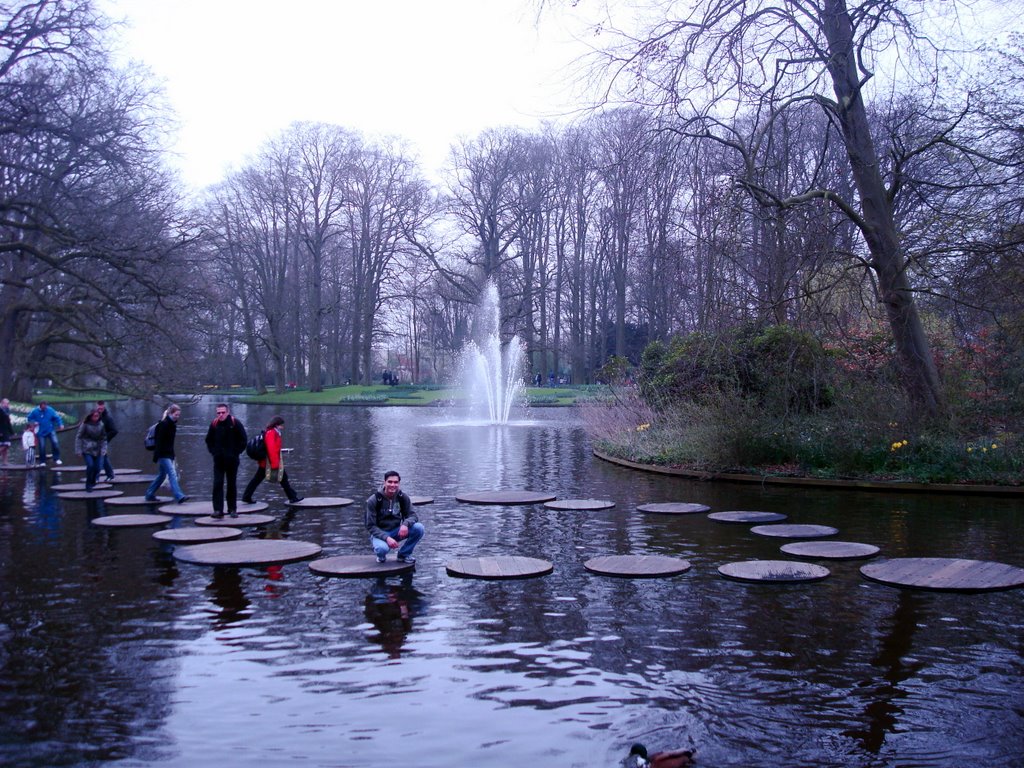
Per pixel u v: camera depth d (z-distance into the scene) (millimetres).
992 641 6129
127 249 27625
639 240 49812
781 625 6535
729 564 8484
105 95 26797
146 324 31406
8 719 4828
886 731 4625
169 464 13352
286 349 67562
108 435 15875
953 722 4742
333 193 61625
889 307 15492
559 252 59156
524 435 27594
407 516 8711
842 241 17484
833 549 9172
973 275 14945
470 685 5320
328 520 11578
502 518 11523
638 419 20781
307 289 67938
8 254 32781
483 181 54344
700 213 13992
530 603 7188
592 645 6082
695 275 15133
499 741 4512
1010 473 13281
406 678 5449
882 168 17625
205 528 10734
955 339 17359
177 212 33781
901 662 5707
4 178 27344
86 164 26016
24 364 35094
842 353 16484
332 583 7938
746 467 15336
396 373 98188
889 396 14898
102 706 5012
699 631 6395
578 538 10094
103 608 7113
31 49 23641
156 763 4281
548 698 5105
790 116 18266
